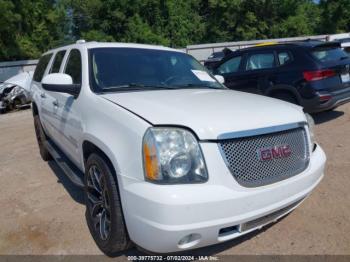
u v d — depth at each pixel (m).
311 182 2.71
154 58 3.75
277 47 6.65
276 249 2.78
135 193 2.19
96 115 2.78
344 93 6.34
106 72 3.30
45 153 5.20
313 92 6.04
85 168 3.04
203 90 3.31
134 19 28.81
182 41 30.72
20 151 6.06
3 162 5.42
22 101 11.38
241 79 7.17
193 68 3.97
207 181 2.17
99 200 2.89
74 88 3.25
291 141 2.58
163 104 2.58
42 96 4.66
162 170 2.14
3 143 6.84
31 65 20.08
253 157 2.31
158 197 2.07
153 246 2.18
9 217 3.49
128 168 2.28
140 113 2.44
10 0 23.14
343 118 6.95
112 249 2.62
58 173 4.75
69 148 3.62
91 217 2.97
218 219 2.16
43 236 3.09
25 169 4.99
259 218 2.39
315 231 3.01
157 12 30.09
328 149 5.11
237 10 31.52
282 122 2.53
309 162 2.71
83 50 3.53
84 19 29.84
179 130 2.23
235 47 24.06
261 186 2.32
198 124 2.24
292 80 6.30
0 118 10.30
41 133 5.12
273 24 32.59
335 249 2.74
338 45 6.81
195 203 2.07
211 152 2.19
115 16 28.27
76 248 2.88
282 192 2.42
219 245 2.85
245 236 2.97
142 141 2.23
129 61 3.53
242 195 2.21
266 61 6.79
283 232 3.01
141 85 3.31
